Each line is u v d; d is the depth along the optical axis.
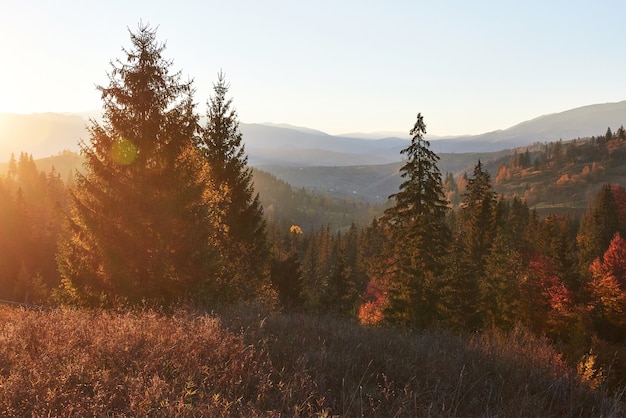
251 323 7.58
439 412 4.47
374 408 4.33
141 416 3.58
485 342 7.94
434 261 29.36
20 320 6.62
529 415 4.59
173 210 15.18
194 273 15.45
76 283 14.48
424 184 30.19
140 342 5.66
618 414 4.91
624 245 52.84
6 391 3.87
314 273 71.19
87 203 14.95
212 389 4.45
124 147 15.27
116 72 16.05
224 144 24.39
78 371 4.50
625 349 17.78
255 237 25.05
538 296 42.72
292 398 4.37
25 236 62.44
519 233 68.81
